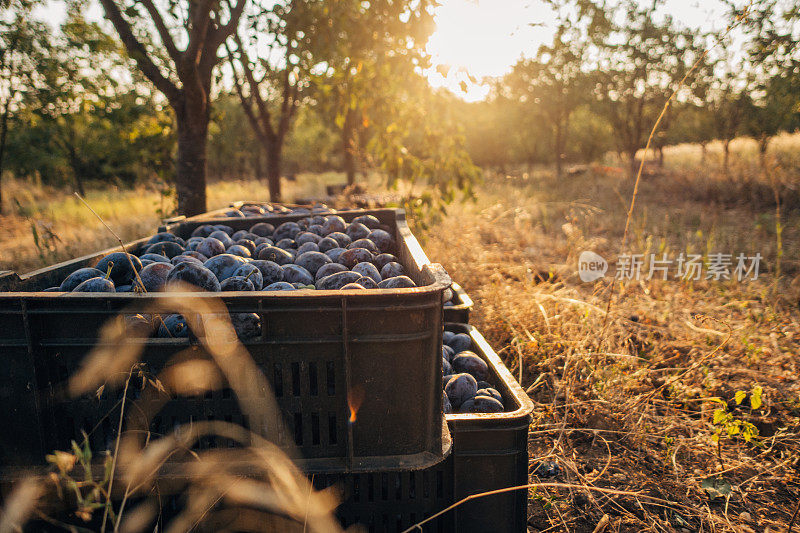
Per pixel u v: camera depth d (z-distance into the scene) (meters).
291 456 1.62
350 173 14.34
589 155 29.86
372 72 5.85
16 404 1.55
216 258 2.15
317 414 1.69
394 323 1.58
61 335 1.54
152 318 1.70
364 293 1.53
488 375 2.68
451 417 1.82
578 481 2.57
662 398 3.38
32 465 1.58
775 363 3.85
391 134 6.06
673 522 2.34
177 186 5.96
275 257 2.46
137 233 7.54
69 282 2.04
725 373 3.66
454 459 1.82
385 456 1.66
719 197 11.01
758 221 8.76
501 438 1.83
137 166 15.02
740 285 5.84
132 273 2.15
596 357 3.52
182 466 1.58
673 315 4.78
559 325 4.01
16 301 1.51
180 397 1.58
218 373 1.58
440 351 1.63
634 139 17.58
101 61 10.33
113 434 1.58
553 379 3.34
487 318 4.10
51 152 16.70
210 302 1.52
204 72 6.10
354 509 1.69
